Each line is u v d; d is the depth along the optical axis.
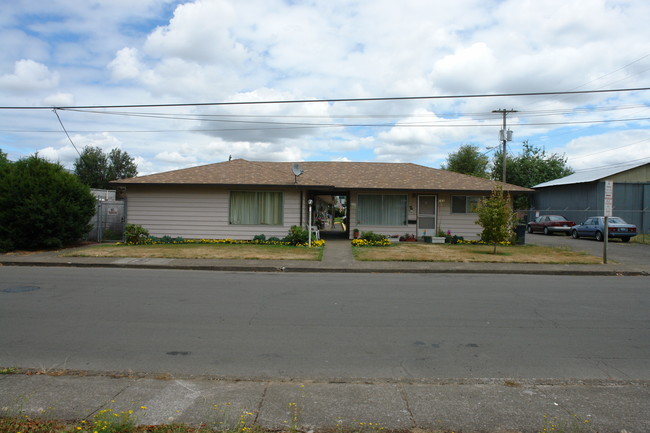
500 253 16.67
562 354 5.57
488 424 3.72
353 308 7.94
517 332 6.52
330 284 10.58
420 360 5.31
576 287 10.59
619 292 9.91
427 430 3.59
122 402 4.02
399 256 15.34
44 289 9.33
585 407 4.08
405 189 20.41
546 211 34.81
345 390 4.38
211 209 19.69
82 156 45.03
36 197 15.96
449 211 21.20
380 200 21.19
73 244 18.30
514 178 46.09
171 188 19.64
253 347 5.70
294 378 4.70
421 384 4.57
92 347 5.60
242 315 7.32
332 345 5.82
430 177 22.56
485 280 11.61
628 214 29.33
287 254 15.48
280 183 19.25
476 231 21.23
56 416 3.72
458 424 3.71
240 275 11.98
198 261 13.90
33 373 4.71
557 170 45.59
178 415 3.76
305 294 9.21
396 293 9.46
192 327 6.56
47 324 6.60
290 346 5.76
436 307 8.11
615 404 4.16
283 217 19.67
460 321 7.11
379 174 22.92
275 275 12.09
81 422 3.55
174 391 4.30
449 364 5.18
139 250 16.12
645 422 3.79
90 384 4.44
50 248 16.66
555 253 17.00
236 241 19.31
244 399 4.12
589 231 24.81
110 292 9.09
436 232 21.20
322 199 30.52
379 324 6.87
